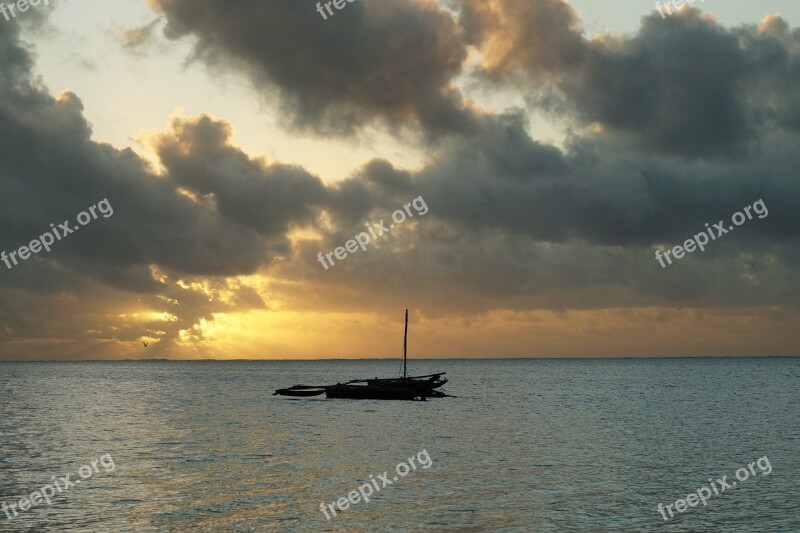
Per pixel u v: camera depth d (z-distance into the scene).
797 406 88.12
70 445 51.44
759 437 55.78
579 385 149.50
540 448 49.19
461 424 65.56
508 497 33.28
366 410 81.12
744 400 99.25
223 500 32.66
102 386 151.38
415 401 93.75
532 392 122.12
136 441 53.53
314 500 32.72
